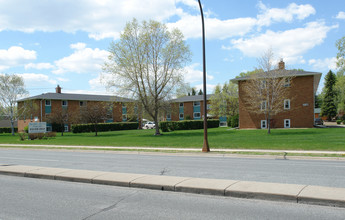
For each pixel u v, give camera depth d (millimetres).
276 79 32031
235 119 46188
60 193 7434
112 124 57219
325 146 16953
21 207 6219
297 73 36781
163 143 22578
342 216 5234
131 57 33500
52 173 9625
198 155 16328
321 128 34531
